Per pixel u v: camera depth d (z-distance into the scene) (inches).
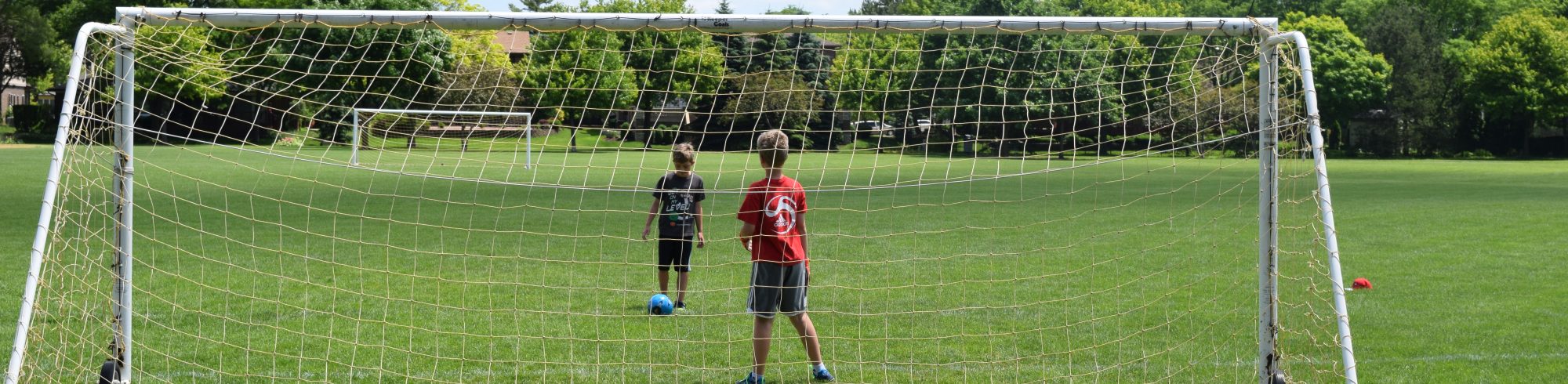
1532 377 207.8
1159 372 211.6
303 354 221.5
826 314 273.0
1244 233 461.7
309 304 276.4
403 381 202.5
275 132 232.5
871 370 215.2
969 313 275.0
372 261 362.0
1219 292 303.9
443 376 206.8
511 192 713.0
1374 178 1027.3
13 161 1002.7
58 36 2097.7
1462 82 2066.9
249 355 219.3
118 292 185.5
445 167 977.5
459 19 187.2
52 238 183.3
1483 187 843.4
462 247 407.5
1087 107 1082.7
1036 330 252.8
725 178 886.4
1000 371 214.5
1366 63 2006.6
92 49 179.8
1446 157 2028.8
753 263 203.2
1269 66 187.5
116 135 183.5
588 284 322.0
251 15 183.0
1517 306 282.4
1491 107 2022.6
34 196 619.5
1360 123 2085.4
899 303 289.6
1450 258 382.6
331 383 199.5
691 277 335.0
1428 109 2010.3
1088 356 226.2
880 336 247.0
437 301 285.0
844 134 1263.5
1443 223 518.3
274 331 243.1
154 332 237.8
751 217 203.2
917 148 1234.0
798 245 204.2
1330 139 2058.3
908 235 458.0
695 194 273.1
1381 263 367.6
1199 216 553.6
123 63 182.7
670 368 216.8
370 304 278.5
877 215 568.7
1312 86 171.9
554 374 210.2
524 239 436.8
